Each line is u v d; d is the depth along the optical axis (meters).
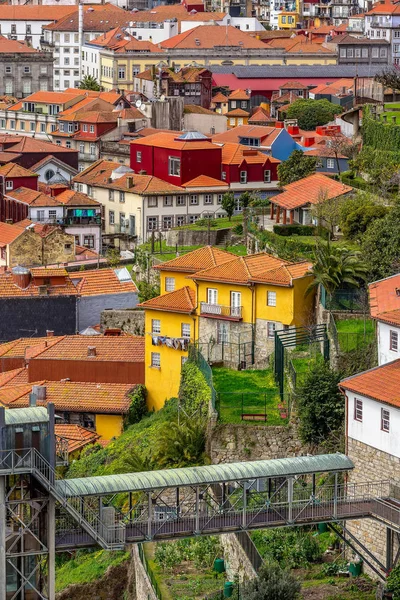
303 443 186.75
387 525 162.00
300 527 175.25
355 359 195.38
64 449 198.25
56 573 186.38
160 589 166.75
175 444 193.12
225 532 160.38
